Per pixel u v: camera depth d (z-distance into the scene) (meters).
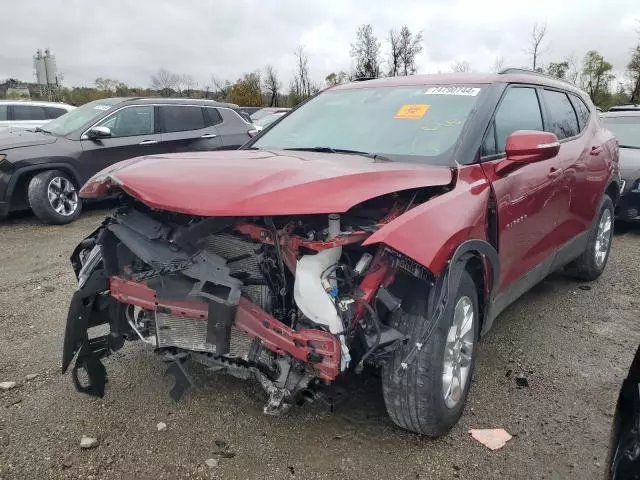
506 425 3.11
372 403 3.26
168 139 9.27
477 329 3.16
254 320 2.53
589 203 4.85
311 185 2.49
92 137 8.42
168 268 2.63
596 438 3.00
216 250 2.76
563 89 4.80
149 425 3.06
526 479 2.68
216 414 3.16
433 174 2.88
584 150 4.70
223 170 2.71
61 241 7.20
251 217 2.69
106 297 3.12
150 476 2.67
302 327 2.55
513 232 3.43
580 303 5.01
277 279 2.67
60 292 5.20
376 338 2.53
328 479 2.65
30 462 2.76
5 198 7.78
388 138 3.52
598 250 5.48
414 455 2.83
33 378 3.57
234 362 2.77
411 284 2.69
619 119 8.95
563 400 3.37
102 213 9.01
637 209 7.59
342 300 2.50
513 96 3.84
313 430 3.02
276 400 2.61
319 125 3.96
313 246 2.47
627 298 5.16
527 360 3.88
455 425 3.09
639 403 1.88
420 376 2.68
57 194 8.14
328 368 2.46
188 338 2.85
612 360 3.91
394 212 2.75
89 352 3.14
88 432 3.00
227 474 2.68
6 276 5.71
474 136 3.31
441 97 3.72
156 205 2.55
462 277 2.95
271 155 3.26
